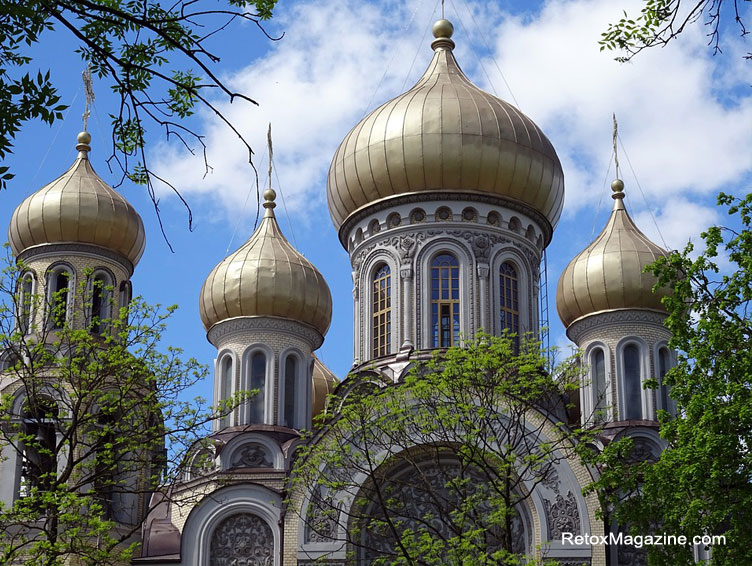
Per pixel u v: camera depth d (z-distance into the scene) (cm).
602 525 4472
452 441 4475
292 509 4606
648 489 3606
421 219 5259
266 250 5441
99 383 3912
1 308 3903
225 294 5347
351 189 5406
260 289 5319
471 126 5272
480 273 5178
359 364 5238
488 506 4584
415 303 5150
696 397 3559
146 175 1731
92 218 5209
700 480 3466
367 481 4594
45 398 4616
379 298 5294
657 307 5234
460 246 5209
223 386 5316
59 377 4003
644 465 3712
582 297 5281
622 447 3772
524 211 5362
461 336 4878
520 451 4556
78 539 3669
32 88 1841
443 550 4525
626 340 5194
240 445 4984
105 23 1884
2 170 1819
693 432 3528
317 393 6225
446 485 3869
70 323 5012
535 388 4106
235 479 4866
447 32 5759
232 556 4712
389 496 4647
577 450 3862
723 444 3422
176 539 4800
